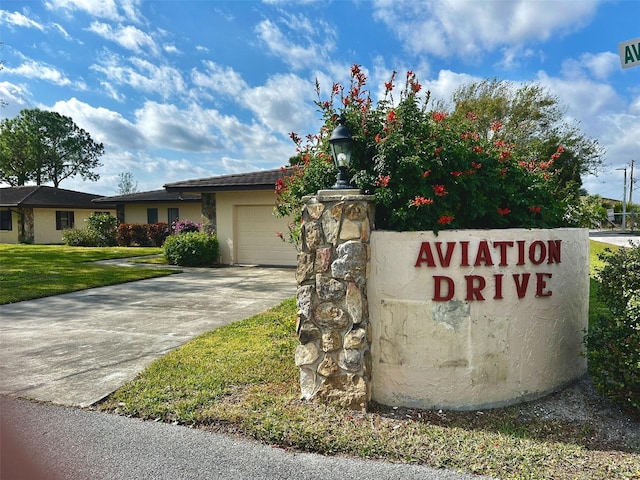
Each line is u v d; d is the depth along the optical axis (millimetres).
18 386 3795
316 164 4469
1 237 26188
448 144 3848
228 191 13219
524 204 4078
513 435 2936
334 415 3223
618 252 3582
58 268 12578
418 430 3002
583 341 3494
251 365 4266
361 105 4141
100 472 2506
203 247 13258
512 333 3416
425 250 3348
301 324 3486
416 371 3393
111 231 22688
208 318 6523
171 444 2826
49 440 2873
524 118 22062
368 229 3418
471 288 3332
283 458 2666
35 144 41812
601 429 3037
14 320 6434
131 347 4992
